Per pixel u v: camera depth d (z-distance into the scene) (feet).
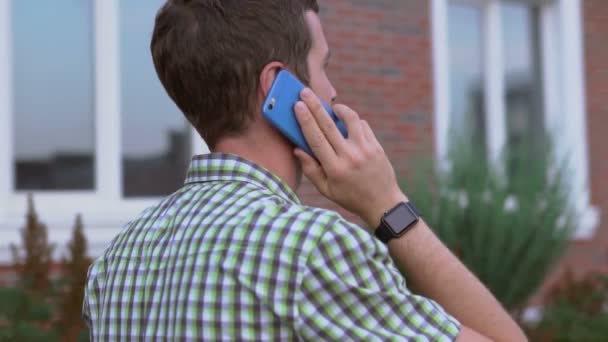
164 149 14.23
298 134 3.47
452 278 3.35
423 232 3.44
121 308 3.43
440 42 16.84
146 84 14.10
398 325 3.05
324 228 3.05
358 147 3.48
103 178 13.47
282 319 2.95
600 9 19.21
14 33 13.03
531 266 14.05
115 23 13.64
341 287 2.99
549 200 14.24
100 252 13.05
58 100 13.32
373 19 16.10
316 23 3.65
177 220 3.39
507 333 3.30
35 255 9.27
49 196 13.02
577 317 14.60
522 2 19.33
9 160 12.51
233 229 3.13
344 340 2.96
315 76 3.62
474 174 14.11
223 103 3.47
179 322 3.09
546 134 16.06
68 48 13.42
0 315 8.50
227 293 3.02
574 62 18.78
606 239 18.69
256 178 3.42
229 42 3.42
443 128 16.67
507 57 19.16
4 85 12.49
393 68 16.28
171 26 3.55
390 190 3.49
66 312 8.76
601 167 18.93
